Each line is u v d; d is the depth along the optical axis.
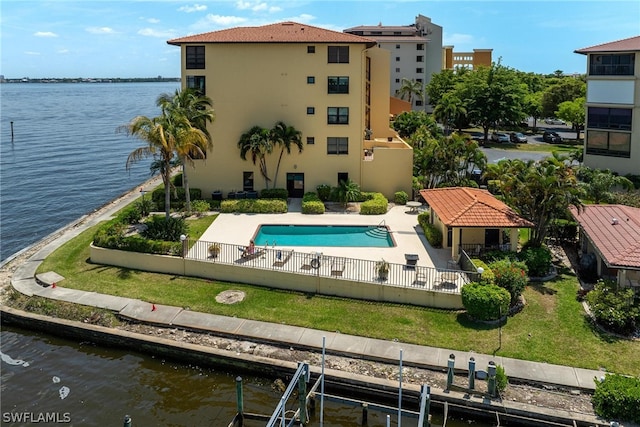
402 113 72.44
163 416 20.25
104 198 56.47
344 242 35.22
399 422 17.94
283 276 28.94
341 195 43.00
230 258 30.84
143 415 20.28
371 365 22.27
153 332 25.22
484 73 82.06
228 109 44.09
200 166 45.00
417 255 29.48
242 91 43.78
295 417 19.72
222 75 43.59
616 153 47.97
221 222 38.91
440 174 44.09
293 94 43.75
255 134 42.53
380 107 57.47
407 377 21.38
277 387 21.80
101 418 20.11
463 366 21.72
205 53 43.28
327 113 44.09
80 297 28.31
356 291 27.67
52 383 22.34
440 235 33.62
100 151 88.25
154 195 43.19
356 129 44.25
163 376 22.89
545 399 19.89
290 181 45.44
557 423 18.89
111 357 24.42
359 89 43.69
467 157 43.69
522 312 25.66
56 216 49.78
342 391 21.44
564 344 23.00
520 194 31.19
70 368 23.48
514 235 30.34
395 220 39.53
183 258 30.86
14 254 37.09
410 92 98.50
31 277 31.12
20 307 27.81
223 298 28.02
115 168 73.62
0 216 49.53
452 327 24.64
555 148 74.50
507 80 80.31
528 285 28.55
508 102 78.12
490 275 26.06
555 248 34.22
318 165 44.94
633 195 39.25
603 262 28.56
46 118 145.38
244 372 22.91
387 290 27.14
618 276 25.97
